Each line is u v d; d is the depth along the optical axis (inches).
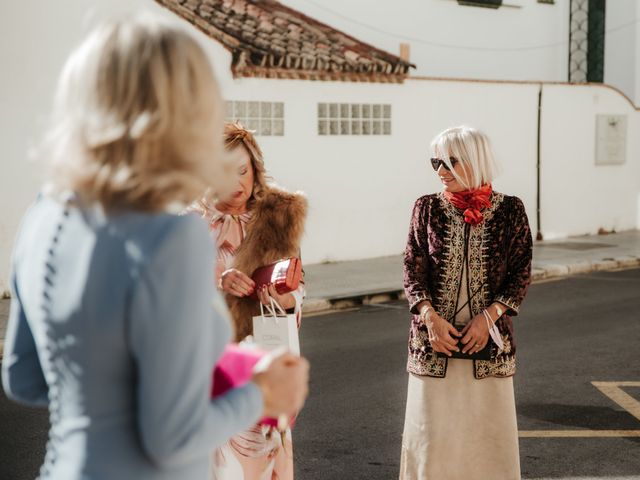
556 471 190.2
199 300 54.9
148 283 53.7
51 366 58.2
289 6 604.7
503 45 724.7
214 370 63.6
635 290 461.7
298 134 518.6
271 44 506.0
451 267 142.0
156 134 54.8
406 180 569.6
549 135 646.5
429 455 144.3
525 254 142.3
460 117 592.4
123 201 55.4
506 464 144.1
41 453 205.3
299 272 127.7
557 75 764.0
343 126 536.7
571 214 671.8
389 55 562.9
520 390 258.8
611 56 798.5
